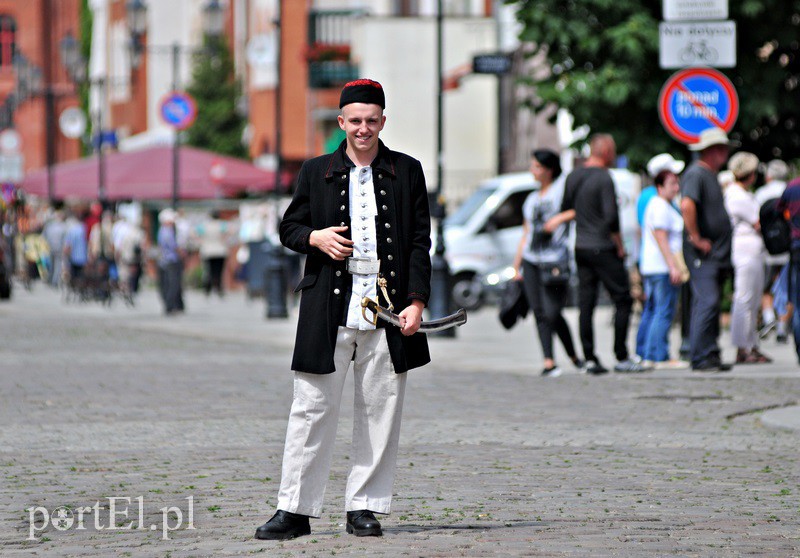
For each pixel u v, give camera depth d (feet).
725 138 109.19
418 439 78.64
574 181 109.40
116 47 495.82
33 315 205.87
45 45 655.76
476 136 289.12
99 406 94.68
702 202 109.19
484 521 55.93
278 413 90.84
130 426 84.69
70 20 629.10
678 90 111.96
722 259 109.70
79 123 369.09
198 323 184.44
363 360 52.44
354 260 51.93
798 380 105.50
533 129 250.37
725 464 70.69
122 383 109.29
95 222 265.75
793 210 99.35
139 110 463.01
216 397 99.76
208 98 355.77
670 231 114.93
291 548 50.65
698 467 69.72
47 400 98.17
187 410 92.43
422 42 287.28
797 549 50.93
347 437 79.82
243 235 286.05
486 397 98.27
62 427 84.43
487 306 225.56
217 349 143.23
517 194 210.38
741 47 147.74
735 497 61.67
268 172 279.28
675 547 50.93
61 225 309.01
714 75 111.75
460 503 59.93
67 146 619.67
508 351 137.39
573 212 109.60
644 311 115.03
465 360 127.24
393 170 52.70
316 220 52.47
